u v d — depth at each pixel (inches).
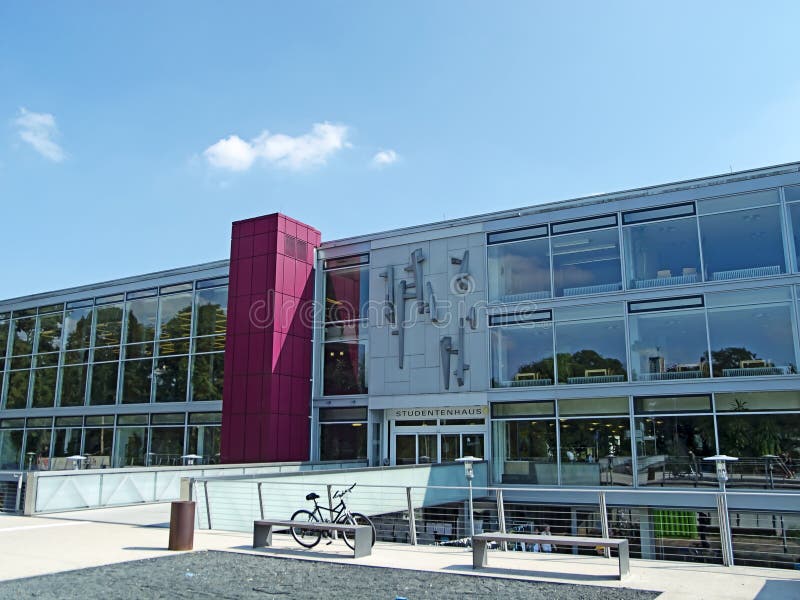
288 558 468.1
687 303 888.3
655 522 855.1
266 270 1128.2
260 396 1088.8
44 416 1401.3
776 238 853.8
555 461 938.1
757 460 816.3
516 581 398.9
